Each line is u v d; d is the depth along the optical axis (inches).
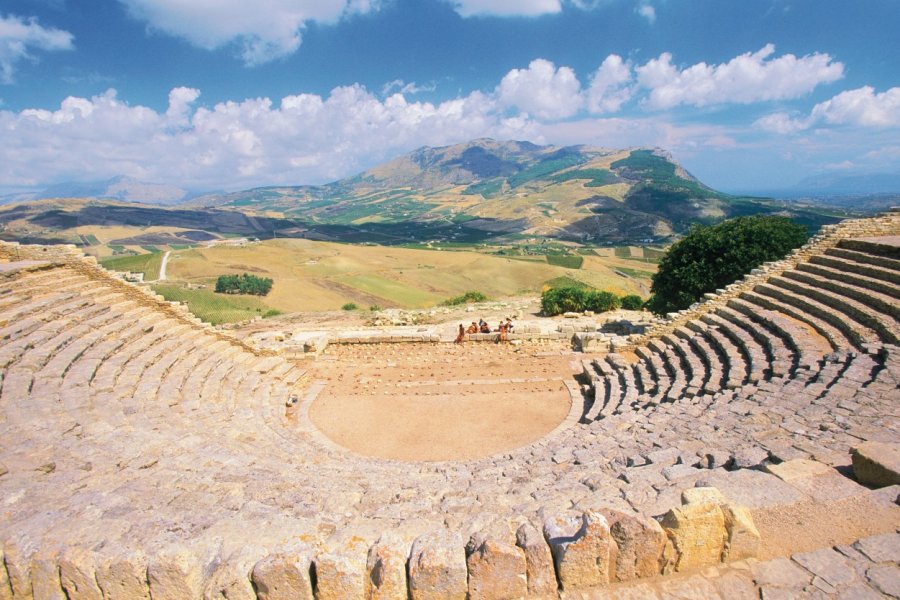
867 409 457.7
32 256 813.2
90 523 257.4
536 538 234.4
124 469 386.0
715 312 949.2
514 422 762.2
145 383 651.5
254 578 223.3
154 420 537.0
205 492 339.3
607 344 1027.9
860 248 878.4
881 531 260.2
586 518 232.8
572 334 1088.2
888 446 318.7
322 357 1054.4
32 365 567.5
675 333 958.4
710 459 386.6
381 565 222.4
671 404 636.7
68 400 514.9
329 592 223.5
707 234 1254.9
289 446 618.2
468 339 1083.3
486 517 289.0
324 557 222.8
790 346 706.8
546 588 230.2
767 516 277.7
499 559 224.5
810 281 864.3
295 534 250.5
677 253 1307.8
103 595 226.1
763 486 306.0
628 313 1481.3
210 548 236.8
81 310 741.9
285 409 797.9
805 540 257.0
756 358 700.7
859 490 295.9
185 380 724.0
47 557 228.1
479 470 507.5
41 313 691.4
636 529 230.1
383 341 1083.3
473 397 856.9
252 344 986.1
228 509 310.0
